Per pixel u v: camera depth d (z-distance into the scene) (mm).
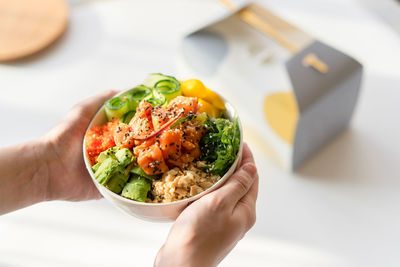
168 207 424
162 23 967
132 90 502
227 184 456
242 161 516
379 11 968
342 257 647
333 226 678
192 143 448
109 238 666
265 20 784
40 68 881
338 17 973
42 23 918
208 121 462
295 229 676
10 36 895
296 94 667
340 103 724
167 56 898
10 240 665
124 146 451
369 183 726
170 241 451
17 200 547
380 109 817
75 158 570
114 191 438
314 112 677
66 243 662
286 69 688
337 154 765
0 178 530
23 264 642
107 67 880
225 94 740
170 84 494
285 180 733
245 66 718
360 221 683
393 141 776
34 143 558
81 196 601
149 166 432
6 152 543
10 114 810
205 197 442
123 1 1007
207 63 741
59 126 570
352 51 897
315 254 651
